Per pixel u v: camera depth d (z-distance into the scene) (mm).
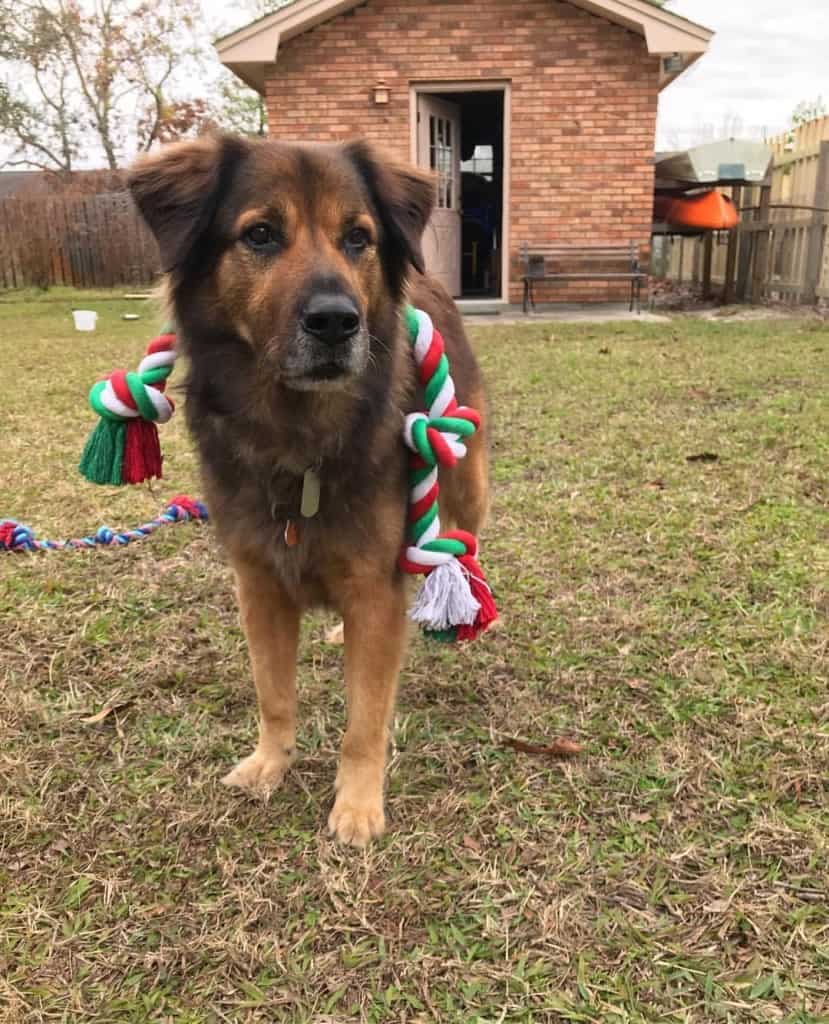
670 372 4754
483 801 1502
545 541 2529
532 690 1835
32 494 3018
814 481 2889
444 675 1908
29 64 19188
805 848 1354
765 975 1146
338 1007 1126
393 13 7641
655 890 1284
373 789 1505
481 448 2225
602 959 1180
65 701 1798
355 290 1446
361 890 1311
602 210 7977
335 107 7906
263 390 1457
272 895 1309
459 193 8977
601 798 1489
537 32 7605
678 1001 1115
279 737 1621
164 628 2098
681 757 1578
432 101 8195
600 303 8234
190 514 2783
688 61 7676
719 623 2035
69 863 1373
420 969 1174
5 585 2301
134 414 1697
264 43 7473
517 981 1146
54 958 1199
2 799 1498
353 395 1457
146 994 1148
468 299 8828
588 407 4043
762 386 4355
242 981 1163
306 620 2193
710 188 8539
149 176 1578
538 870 1339
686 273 11141
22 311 9328
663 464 3154
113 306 9773
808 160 8211
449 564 1577
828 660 1846
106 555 2506
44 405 4309
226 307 1516
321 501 1442
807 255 7898
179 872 1357
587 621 2084
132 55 19078
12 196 11969
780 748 1592
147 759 1630
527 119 7816
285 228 1485
